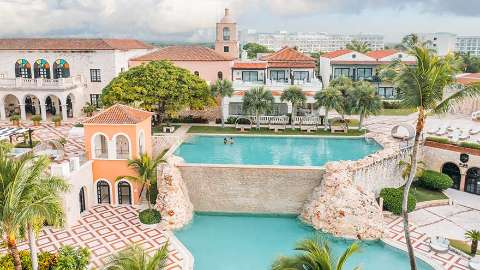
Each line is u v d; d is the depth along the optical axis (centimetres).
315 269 1841
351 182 3666
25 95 5984
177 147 4688
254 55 12925
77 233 3372
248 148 4744
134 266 1884
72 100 6306
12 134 4278
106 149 4162
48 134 5291
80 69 6519
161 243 3278
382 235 3444
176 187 3709
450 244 3272
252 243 3362
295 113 5816
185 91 5256
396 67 2484
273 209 3903
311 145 4891
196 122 5991
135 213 3756
